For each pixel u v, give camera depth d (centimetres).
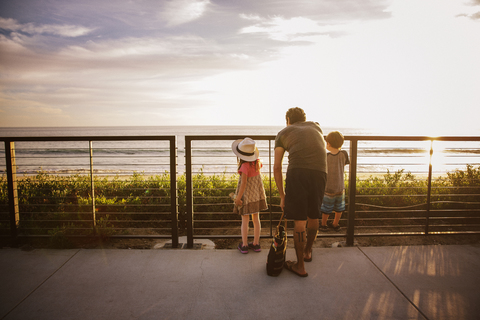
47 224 388
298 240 262
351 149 330
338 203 394
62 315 210
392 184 521
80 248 331
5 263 292
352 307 220
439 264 290
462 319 205
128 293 239
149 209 441
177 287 249
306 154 256
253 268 284
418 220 443
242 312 214
